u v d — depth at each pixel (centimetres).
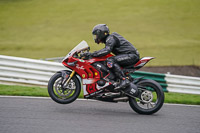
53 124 1628
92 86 1966
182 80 3141
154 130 1638
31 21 9125
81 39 7194
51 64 3041
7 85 2814
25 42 7138
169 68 4841
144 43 6856
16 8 10712
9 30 8269
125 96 2005
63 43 7006
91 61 1955
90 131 1543
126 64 1998
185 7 9888
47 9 10400
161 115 1998
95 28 1989
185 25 8350
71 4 10850
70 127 1591
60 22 8862
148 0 10906
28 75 2992
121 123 1736
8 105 2005
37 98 2288
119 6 10319
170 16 9131
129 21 8656
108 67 1980
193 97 2880
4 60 2984
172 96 2831
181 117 1975
